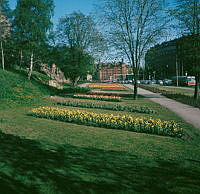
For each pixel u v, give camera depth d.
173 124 7.89
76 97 22.56
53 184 3.31
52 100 19.83
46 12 29.12
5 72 25.55
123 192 3.14
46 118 10.21
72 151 5.12
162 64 100.81
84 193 3.08
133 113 12.52
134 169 4.07
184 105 16.34
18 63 37.69
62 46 33.22
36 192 3.05
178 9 18.12
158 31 19.17
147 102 18.70
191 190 3.26
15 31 29.42
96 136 6.82
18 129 7.46
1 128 7.50
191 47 17.77
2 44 32.31
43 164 4.12
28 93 21.11
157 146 5.80
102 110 13.72
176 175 3.83
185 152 5.32
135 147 5.66
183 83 54.34
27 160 4.30
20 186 3.21
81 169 3.97
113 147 5.61
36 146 5.40
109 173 3.83
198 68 17.95
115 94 26.88
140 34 19.95
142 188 3.29
